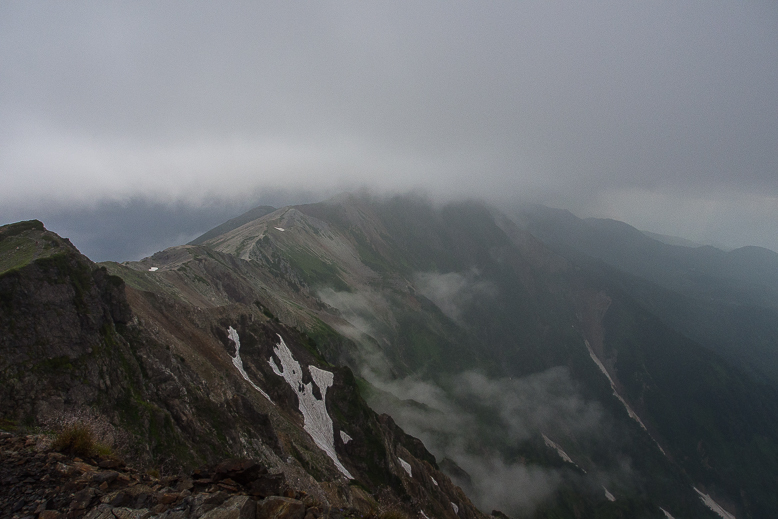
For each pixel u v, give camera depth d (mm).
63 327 23984
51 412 20359
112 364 26016
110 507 10414
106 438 21188
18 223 28875
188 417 29000
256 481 13625
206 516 10258
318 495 35281
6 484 10648
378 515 15203
